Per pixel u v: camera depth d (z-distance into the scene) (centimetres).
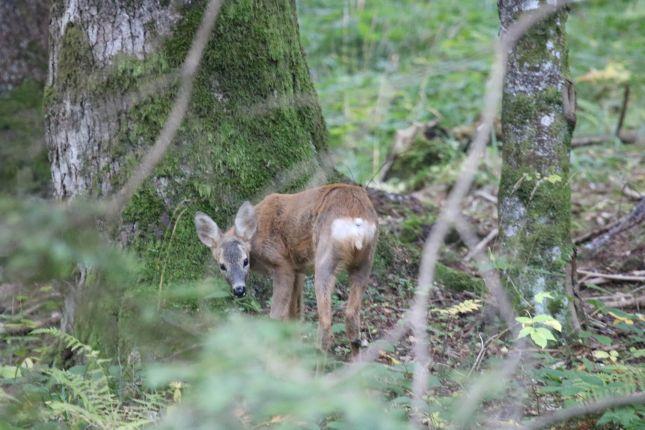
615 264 1479
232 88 1187
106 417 866
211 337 554
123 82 1144
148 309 877
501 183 1182
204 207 1163
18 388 948
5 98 1533
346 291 1271
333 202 1079
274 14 1240
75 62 1159
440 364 1014
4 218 607
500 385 858
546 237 1150
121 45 1143
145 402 876
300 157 1250
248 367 545
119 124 1146
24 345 1190
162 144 895
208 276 1145
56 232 633
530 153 1151
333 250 1052
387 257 1327
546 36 1136
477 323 1164
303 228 1110
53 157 1196
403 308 1232
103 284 934
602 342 1071
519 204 1160
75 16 1155
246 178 1194
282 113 1236
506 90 1162
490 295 1245
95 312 952
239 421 630
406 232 1474
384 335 1140
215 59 1167
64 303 1113
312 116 1305
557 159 1151
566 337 1133
